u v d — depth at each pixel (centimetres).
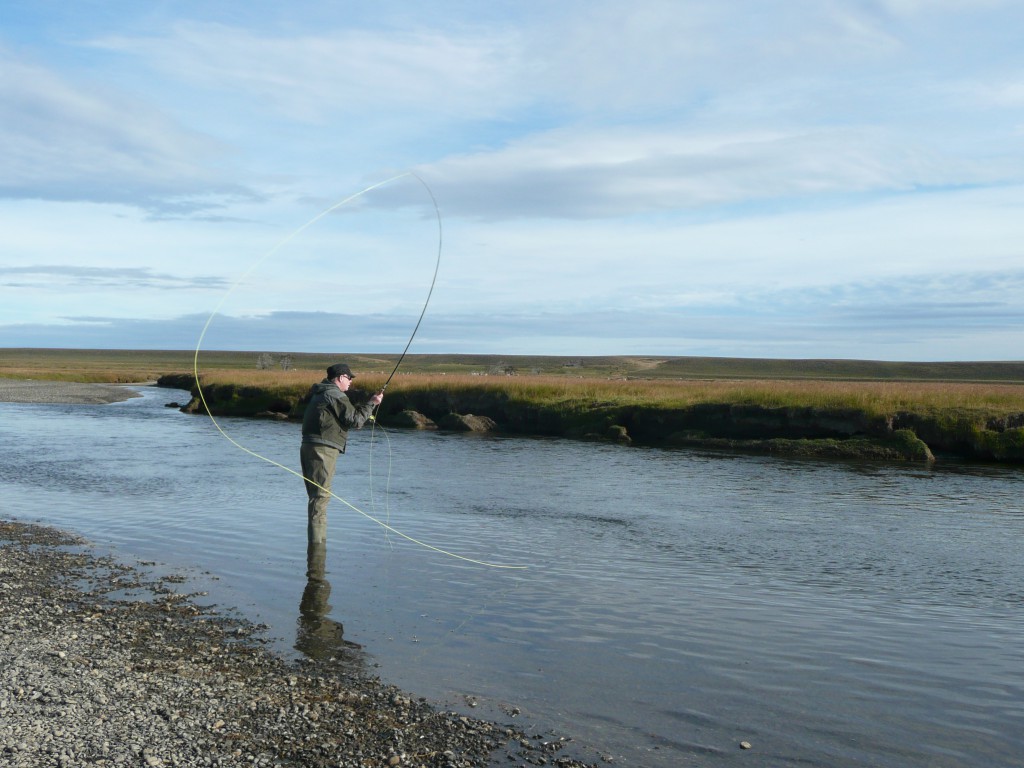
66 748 555
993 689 695
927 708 656
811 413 2762
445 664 748
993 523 1434
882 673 730
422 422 3606
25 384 7150
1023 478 2038
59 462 2219
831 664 752
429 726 617
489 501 1625
